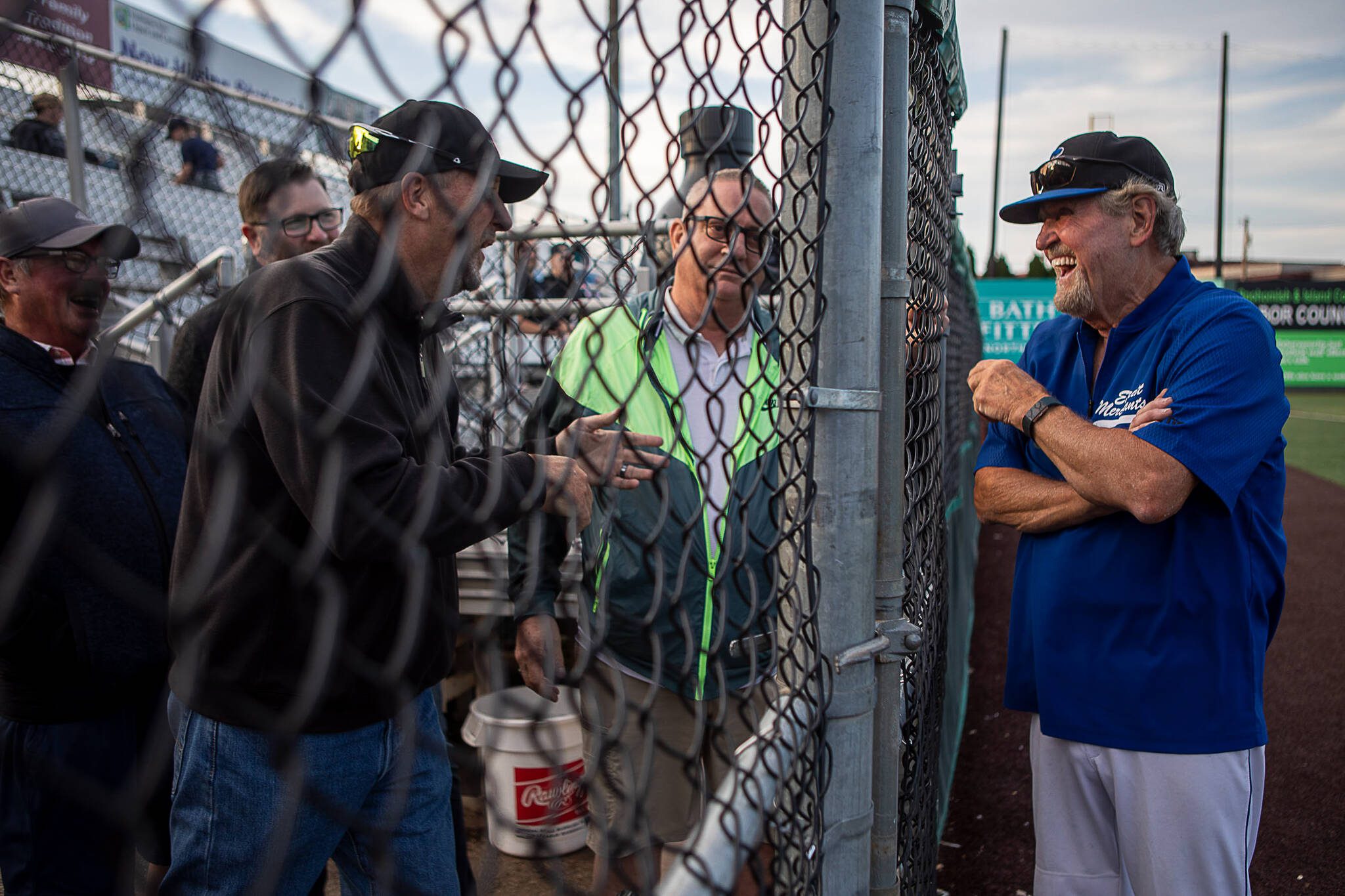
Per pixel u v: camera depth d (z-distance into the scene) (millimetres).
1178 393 1729
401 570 1395
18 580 529
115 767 1838
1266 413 1693
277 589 1293
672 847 837
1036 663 1937
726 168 1892
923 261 1805
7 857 1775
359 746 1458
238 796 1409
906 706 1761
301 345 1103
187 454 1898
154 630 1811
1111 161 1847
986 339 17891
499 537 1805
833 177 1196
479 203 610
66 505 1644
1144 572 1769
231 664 1327
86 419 1682
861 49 1180
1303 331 23000
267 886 684
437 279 888
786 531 1237
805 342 1160
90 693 1767
